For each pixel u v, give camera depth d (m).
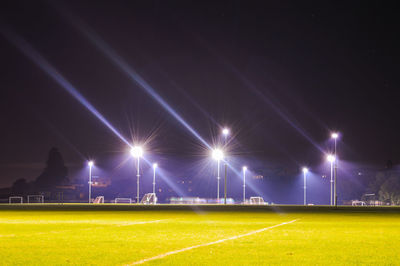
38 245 18.12
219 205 75.12
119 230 25.28
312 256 15.34
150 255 15.46
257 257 15.08
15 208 62.19
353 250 16.89
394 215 46.19
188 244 18.58
